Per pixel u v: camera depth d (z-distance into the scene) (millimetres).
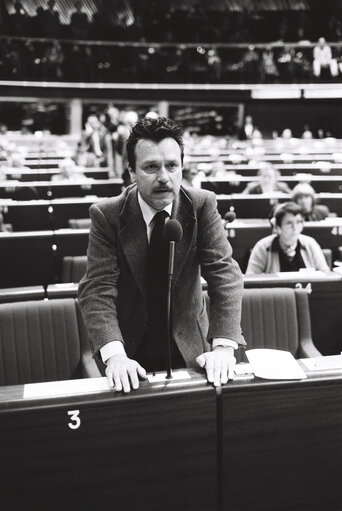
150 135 1833
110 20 18438
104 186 9172
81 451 1663
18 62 15516
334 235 5531
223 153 14273
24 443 1635
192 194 2061
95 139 13539
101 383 1777
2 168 10539
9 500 1643
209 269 2047
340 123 18859
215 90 17203
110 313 1950
